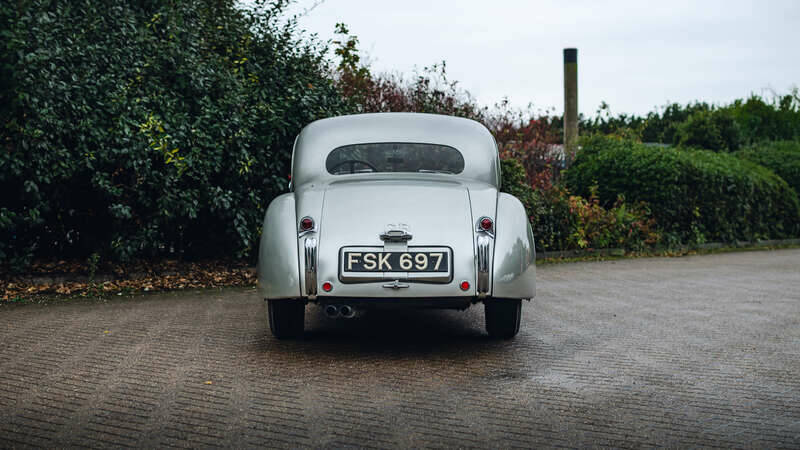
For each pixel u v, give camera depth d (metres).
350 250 4.71
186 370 4.51
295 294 4.74
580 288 8.96
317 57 10.12
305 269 4.73
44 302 7.26
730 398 4.00
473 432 3.40
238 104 8.61
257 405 3.80
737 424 3.55
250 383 4.22
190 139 8.27
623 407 3.82
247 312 6.77
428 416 3.64
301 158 5.69
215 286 8.57
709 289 8.90
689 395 4.06
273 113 8.91
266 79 9.51
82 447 3.16
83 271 8.55
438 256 4.72
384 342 5.46
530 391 4.11
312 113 9.40
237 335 5.65
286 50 9.66
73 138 7.82
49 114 7.36
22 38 7.13
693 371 4.62
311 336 5.67
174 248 9.59
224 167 8.89
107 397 3.91
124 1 8.67
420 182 5.19
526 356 5.01
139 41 8.21
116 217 8.37
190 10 9.14
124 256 8.32
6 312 6.63
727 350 5.27
